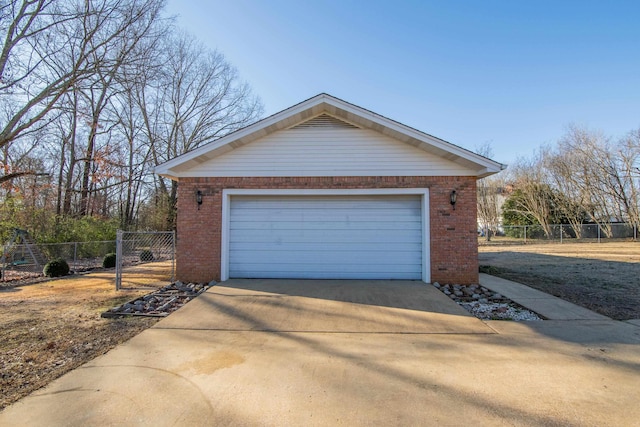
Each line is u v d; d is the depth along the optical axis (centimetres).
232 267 935
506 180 3781
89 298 815
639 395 344
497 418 306
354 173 912
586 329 554
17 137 1426
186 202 923
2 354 461
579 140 3194
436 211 895
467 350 469
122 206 2925
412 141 882
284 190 917
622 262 1494
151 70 1770
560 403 330
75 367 418
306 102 873
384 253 923
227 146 904
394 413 315
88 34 1397
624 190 3059
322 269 929
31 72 1355
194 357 447
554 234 3184
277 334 538
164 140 2802
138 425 297
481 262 1518
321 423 300
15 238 1523
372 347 482
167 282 1034
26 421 303
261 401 337
